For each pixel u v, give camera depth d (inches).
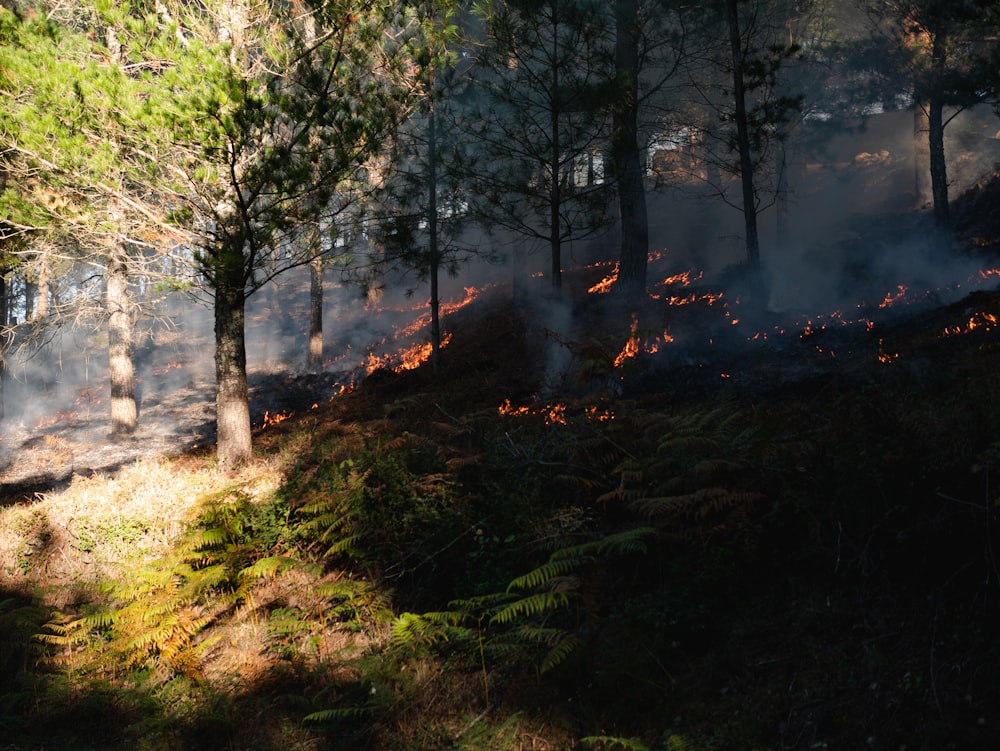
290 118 463.8
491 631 261.4
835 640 202.5
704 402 468.8
